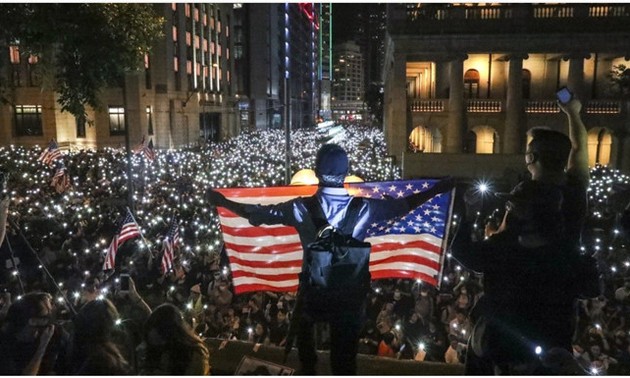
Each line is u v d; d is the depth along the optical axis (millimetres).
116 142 56750
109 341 3555
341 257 3279
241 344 5355
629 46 38844
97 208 20531
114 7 13523
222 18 87562
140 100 57688
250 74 108750
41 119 53156
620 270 12695
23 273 12172
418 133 55625
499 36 39281
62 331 4109
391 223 4230
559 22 38844
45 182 26156
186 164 35906
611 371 7844
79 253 15031
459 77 40156
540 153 3004
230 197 4762
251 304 10781
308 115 180500
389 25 40094
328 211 3408
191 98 72562
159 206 20938
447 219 4625
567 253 2957
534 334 2938
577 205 3158
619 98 41031
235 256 5023
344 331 3400
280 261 5039
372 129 104375
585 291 3002
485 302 3096
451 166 24547
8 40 12516
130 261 13875
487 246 3020
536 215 2922
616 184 23359
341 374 3475
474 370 3240
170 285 12312
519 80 40000
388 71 49438
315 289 3336
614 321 10055
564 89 3328
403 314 10891
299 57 160125
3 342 3588
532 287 2943
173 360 3682
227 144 65562
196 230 17875
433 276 4785
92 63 13086
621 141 40156
